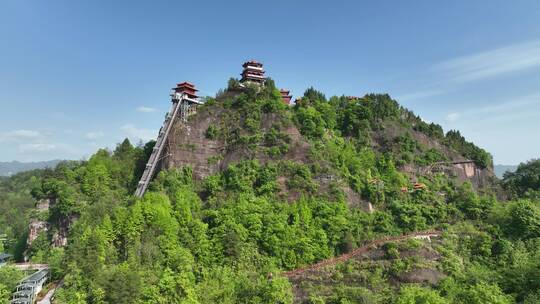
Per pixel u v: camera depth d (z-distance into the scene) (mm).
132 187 130125
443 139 162625
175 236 97188
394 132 149625
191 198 112812
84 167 133125
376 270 90250
